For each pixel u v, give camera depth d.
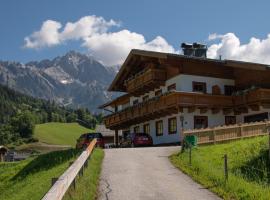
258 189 13.68
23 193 18.89
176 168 19.58
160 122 43.34
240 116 40.78
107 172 18.89
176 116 39.97
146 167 20.20
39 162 30.48
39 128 169.25
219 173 16.58
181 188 14.88
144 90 45.81
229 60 39.94
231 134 28.23
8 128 153.12
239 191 13.75
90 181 15.59
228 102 39.69
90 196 13.23
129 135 42.38
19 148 133.75
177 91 37.25
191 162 20.30
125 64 46.50
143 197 13.56
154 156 24.48
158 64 42.78
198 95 38.34
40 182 20.36
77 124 191.62
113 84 51.22
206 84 40.84
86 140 43.00
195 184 15.59
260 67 37.53
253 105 38.38
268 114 37.47
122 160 23.16
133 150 28.72
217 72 41.59
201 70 40.88
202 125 39.56
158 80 42.03
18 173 30.47
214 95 39.03
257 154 19.61
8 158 68.06
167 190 14.59
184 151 24.39
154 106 40.81
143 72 43.84
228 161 19.67
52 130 169.62
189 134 26.14
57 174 20.52
